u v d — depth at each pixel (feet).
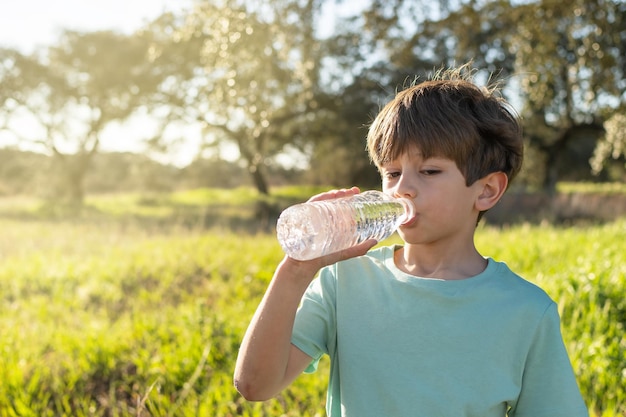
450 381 4.64
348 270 5.16
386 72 65.82
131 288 25.66
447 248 4.99
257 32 28.63
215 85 32.63
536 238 29.37
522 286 4.83
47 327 18.61
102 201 113.80
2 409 12.12
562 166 141.18
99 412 12.61
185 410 11.42
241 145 99.50
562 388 4.68
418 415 4.65
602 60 26.58
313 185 144.05
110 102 102.06
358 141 104.01
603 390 11.25
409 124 4.76
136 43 93.81
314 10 28.43
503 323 4.66
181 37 32.48
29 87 101.96
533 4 27.71
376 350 4.83
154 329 16.61
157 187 170.81
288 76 31.78
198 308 16.57
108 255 31.58
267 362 4.49
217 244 34.30
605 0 25.90
